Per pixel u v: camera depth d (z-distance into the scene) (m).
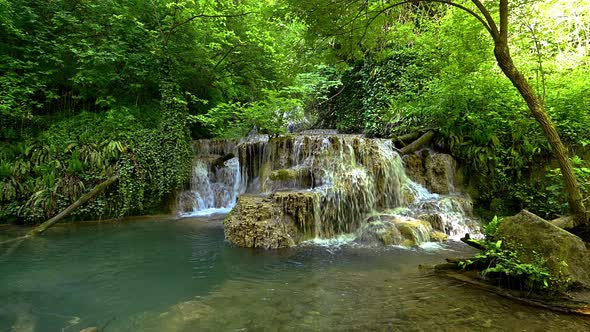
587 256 3.54
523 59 8.18
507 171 8.03
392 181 8.26
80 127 9.69
